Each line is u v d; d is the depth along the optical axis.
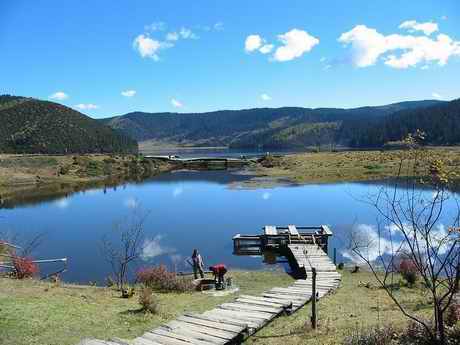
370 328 10.59
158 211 43.41
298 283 19.62
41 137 182.88
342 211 40.97
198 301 16.98
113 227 35.34
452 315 9.63
